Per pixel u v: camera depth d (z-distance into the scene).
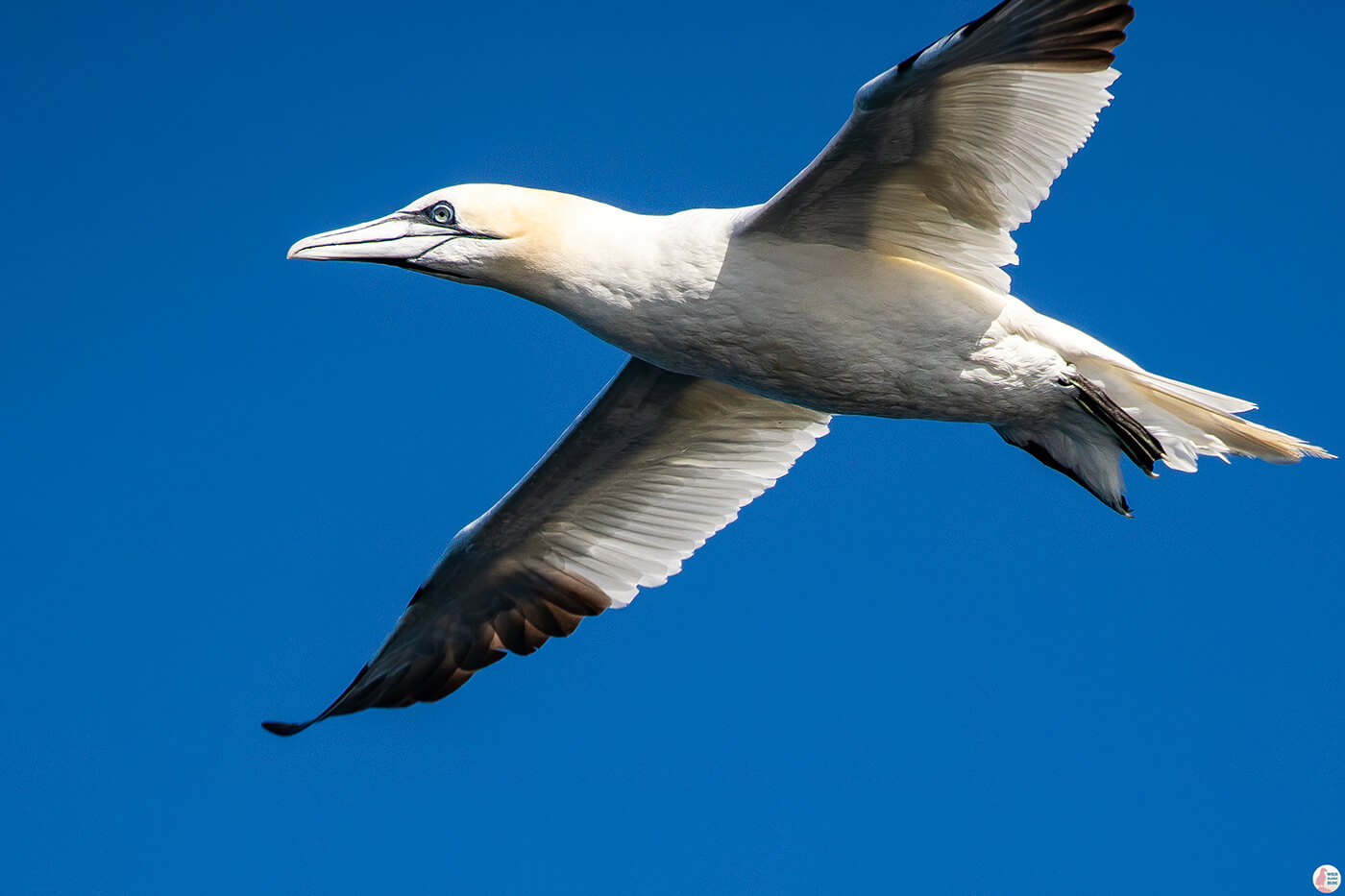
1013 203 13.91
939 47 12.12
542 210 14.73
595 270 14.58
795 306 14.37
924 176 13.81
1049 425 15.90
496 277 14.95
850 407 15.29
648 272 14.46
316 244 15.12
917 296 14.42
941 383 14.90
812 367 14.74
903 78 12.43
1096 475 15.87
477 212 14.77
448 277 15.06
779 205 13.89
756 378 15.01
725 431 17.45
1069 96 13.25
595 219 14.70
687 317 14.53
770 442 17.59
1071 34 12.73
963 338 14.62
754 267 14.28
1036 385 15.13
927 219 14.21
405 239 14.95
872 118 13.04
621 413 17.02
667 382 16.77
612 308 14.66
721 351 14.76
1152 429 15.75
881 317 14.44
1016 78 13.02
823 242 14.34
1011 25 12.41
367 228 15.08
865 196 13.95
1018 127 13.44
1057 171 13.67
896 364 14.73
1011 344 14.80
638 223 14.68
